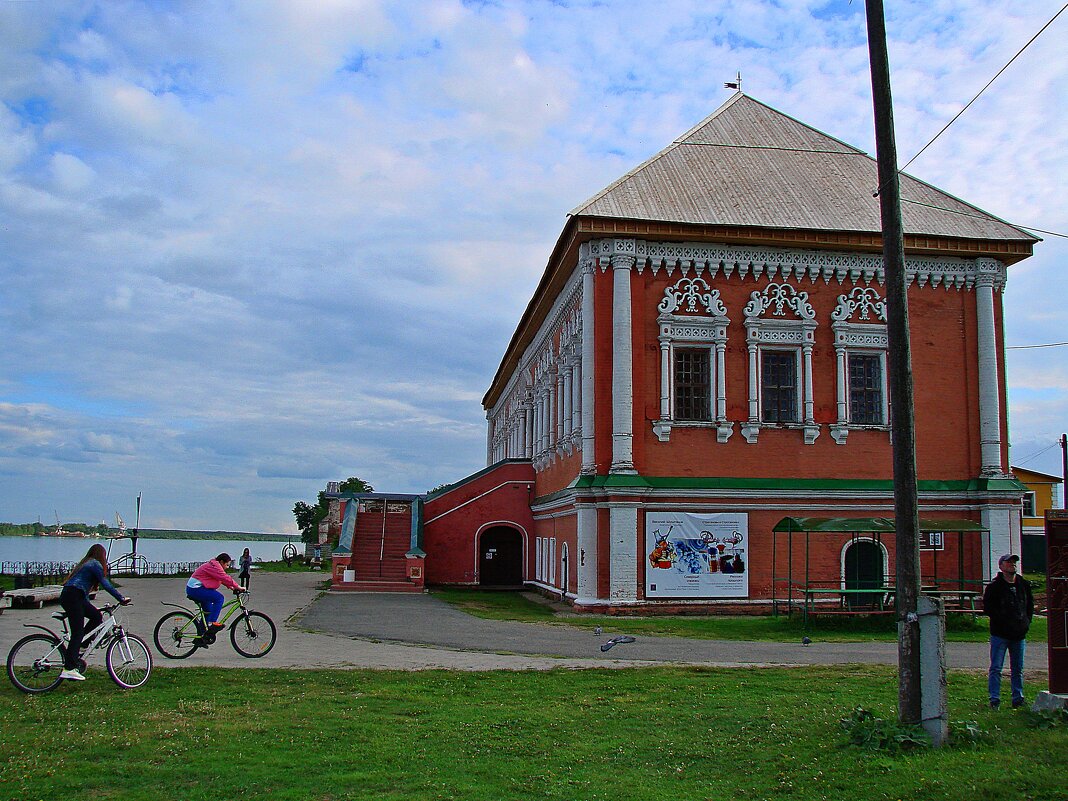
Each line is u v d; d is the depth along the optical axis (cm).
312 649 1917
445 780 952
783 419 3130
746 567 2966
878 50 1151
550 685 1478
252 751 1045
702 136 3659
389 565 4078
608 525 2928
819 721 1173
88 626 1389
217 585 1753
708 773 985
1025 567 6188
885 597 2962
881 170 1140
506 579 4394
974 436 3189
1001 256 3253
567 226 3070
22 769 959
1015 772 908
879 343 3175
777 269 3142
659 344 3064
